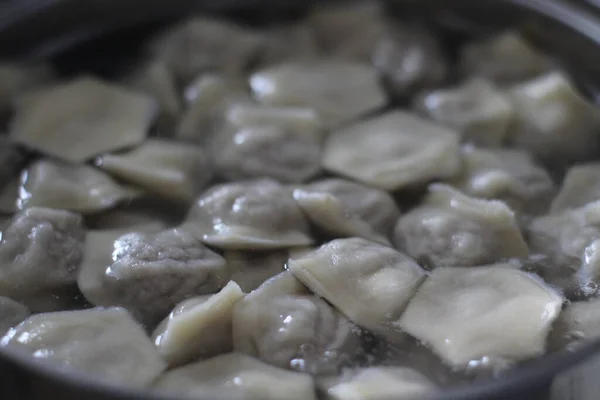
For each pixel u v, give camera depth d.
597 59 0.34
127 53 0.36
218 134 0.32
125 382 0.24
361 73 0.34
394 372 0.25
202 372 0.25
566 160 0.32
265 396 0.24
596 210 0.28
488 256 0.28
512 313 0.26
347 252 0.27
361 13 0.36
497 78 0.35
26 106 0.32
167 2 0.36
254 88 0.34
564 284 0.27
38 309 0.27
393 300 0.26
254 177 0.30
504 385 0.22
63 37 0.36
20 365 0.23
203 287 0.27
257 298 0.26
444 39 0.37
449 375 0.25
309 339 0.26
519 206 0.29
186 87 0.34
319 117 0.32
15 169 0.30
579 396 0.24
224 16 0.37
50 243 0.27
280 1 0.37
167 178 0.30
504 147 0.32
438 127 0.32
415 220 0.29
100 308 0.26
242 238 0.28
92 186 0.29
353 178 0.30
